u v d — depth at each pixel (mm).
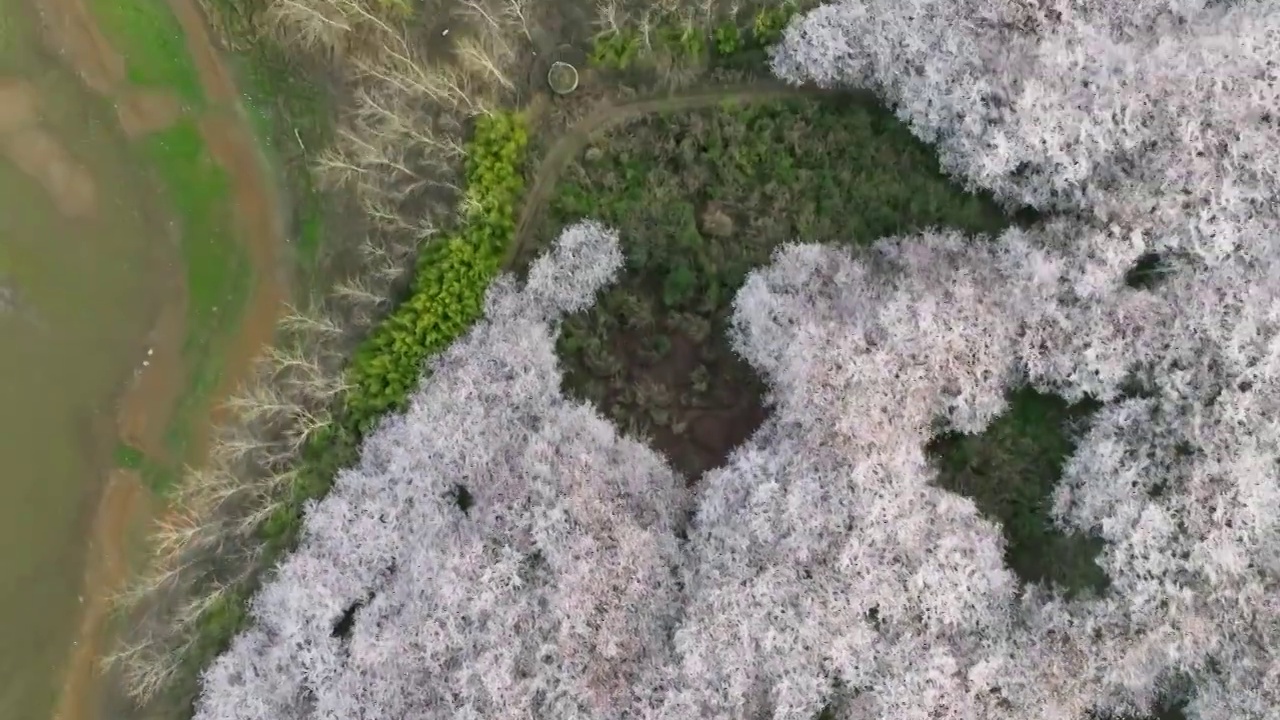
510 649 16750
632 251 18016
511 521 17172
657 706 16531
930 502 16938
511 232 18156
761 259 18000
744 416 18000
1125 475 16859
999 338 17047
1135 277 17531
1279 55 16969
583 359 18141
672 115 18359
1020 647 16641
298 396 18219
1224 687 16500
